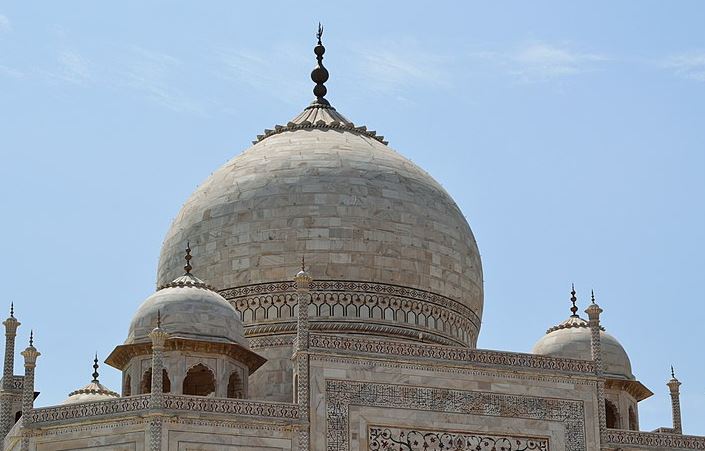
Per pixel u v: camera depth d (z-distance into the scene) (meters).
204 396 103.12
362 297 118.31
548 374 104.38
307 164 122.44
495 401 102.75
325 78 136.25
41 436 96.44
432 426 100.75
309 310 117.44
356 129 130.12
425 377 101.56
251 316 118.25
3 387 108.62
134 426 94.88
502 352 103.94
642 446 105.31
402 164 126.06
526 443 102.75
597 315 106.94
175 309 107.94
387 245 119.94
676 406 115.88
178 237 123.94
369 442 99.12
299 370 98.94
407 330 118.56
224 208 122.00
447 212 125.12
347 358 100.19
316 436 97.94
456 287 123.38
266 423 96.75
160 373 95.69
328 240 118.94
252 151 126.88
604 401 109.12
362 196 120.75
